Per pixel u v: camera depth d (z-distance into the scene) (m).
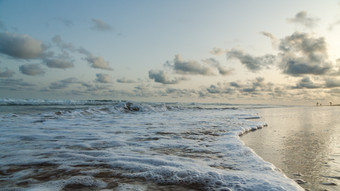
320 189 2.48
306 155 4.07
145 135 6.42
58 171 3.00
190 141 5.45
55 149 4.46
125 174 2.85
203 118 12.74
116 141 5.39
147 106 20.88
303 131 7.36
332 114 17.14
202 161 3.54
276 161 3.67
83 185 2.47
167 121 10.77
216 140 5.57
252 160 3.59
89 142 5.26
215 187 2.40
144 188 2.38
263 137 6.16
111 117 12.87
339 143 5.24
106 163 3.37
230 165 3.30
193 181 2.58
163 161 3.45
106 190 2.32
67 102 37.56
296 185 2.43
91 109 15.66
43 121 9.91
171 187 2.41
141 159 3.58
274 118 13.15
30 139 5.64
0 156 3.85
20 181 2.61
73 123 9.45
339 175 2.96
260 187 2.34
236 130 7.27
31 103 32.75
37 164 3.35
